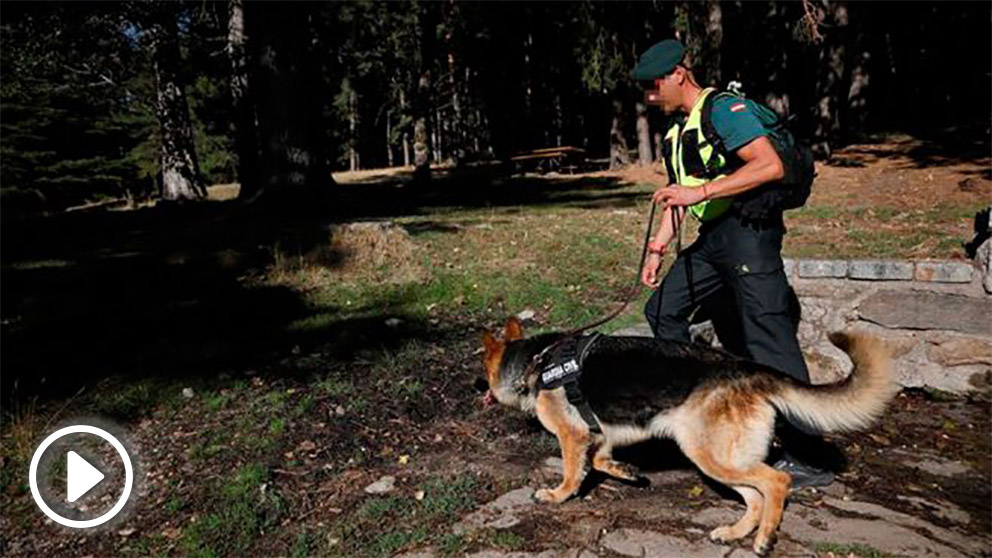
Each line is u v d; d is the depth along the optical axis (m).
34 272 8.82
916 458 3.75
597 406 3.21
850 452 3.82
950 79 32.03
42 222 14.12
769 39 26.98
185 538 3.24
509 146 37.19
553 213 12.02
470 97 35.19
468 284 7.38
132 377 5.29
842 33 19.39
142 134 30.80
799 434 3.43
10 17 15.36
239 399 4.79
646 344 3.24
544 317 6.43
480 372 5.15
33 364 5.68
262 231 10.03
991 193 11.34
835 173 16.06
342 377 5.09
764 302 3.34
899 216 9.59
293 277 8.08
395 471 3.79
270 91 12.96
